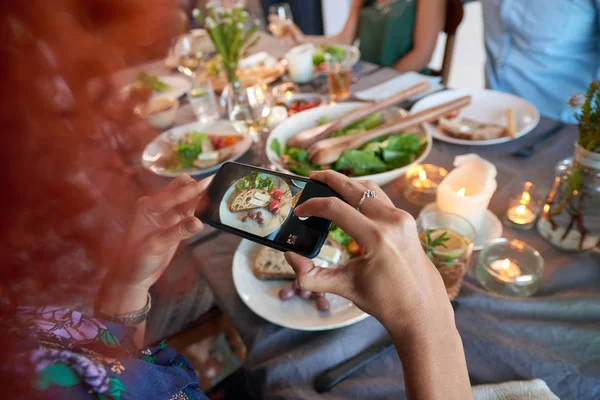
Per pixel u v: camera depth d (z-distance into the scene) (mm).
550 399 450
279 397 493
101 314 544
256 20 1847
